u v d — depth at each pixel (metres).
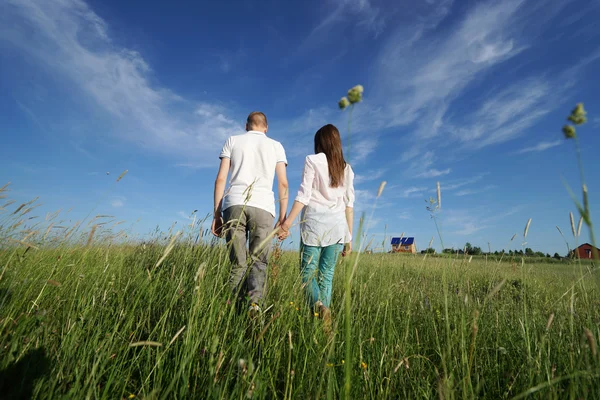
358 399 1.50
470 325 1.89
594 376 1.32
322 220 2.83
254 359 1.73
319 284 2.78
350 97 0.95
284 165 3.31
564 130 0.79
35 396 1.23
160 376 1.43
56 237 2.90
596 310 2.25
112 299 2.28
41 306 2.03
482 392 1.63
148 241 4.46
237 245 2.82
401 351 1.88
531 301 2.72
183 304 2.14
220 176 3.14
